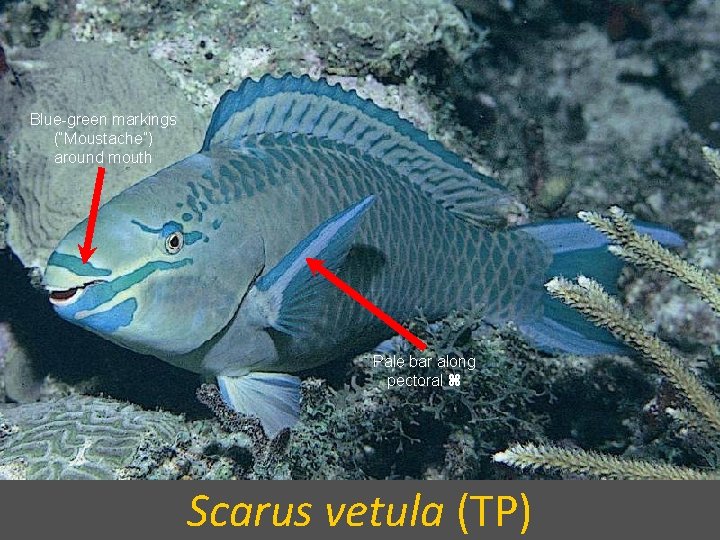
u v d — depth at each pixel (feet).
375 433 2.80
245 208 2.42
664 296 3.04
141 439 2.56
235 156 2.46
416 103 3.10
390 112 2.64
